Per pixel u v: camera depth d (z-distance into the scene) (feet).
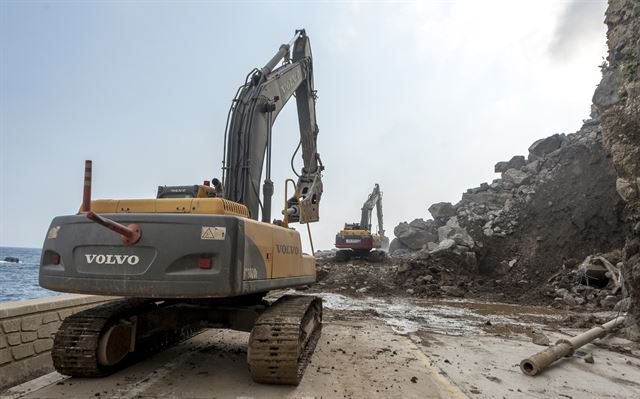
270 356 15.21
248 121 23.40
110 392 14.89
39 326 17.22
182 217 14.56
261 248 16.43
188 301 19.80
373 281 71.41
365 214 110.32
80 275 14.97
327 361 20.22
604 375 19.62
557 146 104.94
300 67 34.78
